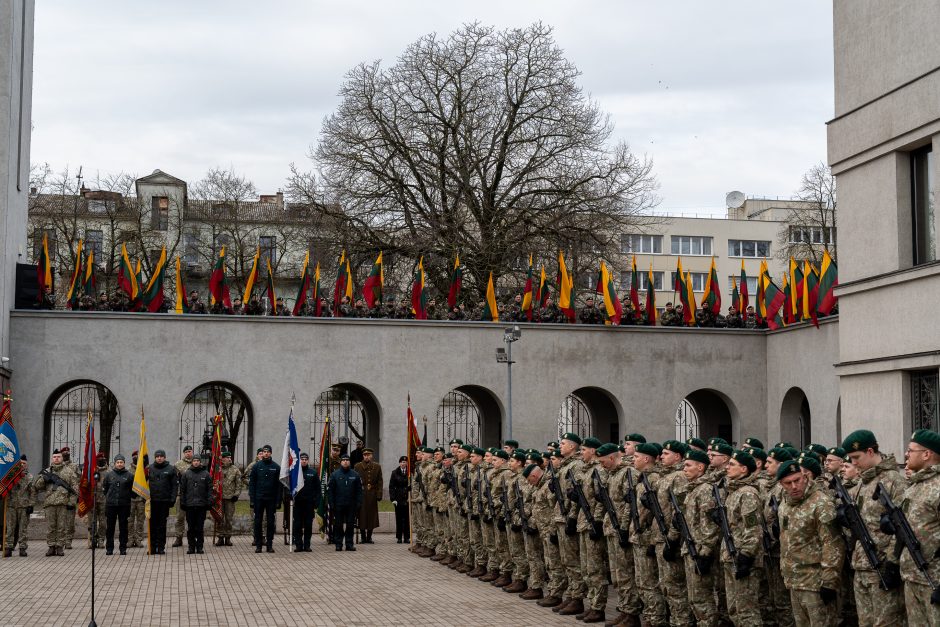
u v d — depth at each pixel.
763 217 93.50
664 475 14.27
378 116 48.41
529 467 17.41
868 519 11.35
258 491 25.23
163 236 61.34
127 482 24.72
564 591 17.08
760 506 12.79
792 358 36.88
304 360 35.84
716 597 13.72
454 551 22.47
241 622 15.73
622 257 51.84
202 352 35.09
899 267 23.58
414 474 26.14
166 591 18.81
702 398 40.88
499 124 48.91
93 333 34.31
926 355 22.33
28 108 37.44
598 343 37.94
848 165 25.36
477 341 37.22
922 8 23.12
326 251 47.81
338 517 25.73
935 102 22.44
